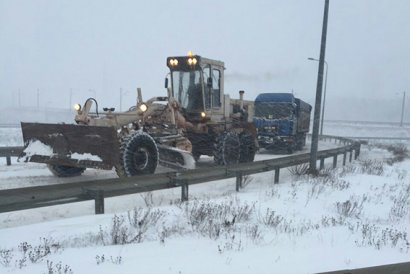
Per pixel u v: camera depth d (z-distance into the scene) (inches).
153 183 333.7
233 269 198.7
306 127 1149.7
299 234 270.1
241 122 619.8
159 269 195.2
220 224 275.9
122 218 273.3
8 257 204.7
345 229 290.8
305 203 367.9
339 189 443.2
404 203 398.6
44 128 408.2
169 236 250.4
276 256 221.3
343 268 208.1
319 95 531.5
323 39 527.2
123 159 388.5
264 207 339.0
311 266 208.4
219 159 540.4
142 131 418.0
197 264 203.5
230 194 390.0
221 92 579.5
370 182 507.2
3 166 516.7
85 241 235.6
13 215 300.2
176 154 458.6
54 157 400.5
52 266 194.2
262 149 1026.7
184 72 537.3
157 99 492.1
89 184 295.9
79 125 390.3
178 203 332.5
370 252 238.2
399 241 269.3
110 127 372.8
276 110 940.6
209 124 550.9
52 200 274.2
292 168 579.8
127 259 207.5
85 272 189.0
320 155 594.6
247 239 251.1
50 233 246.2
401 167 725.9
